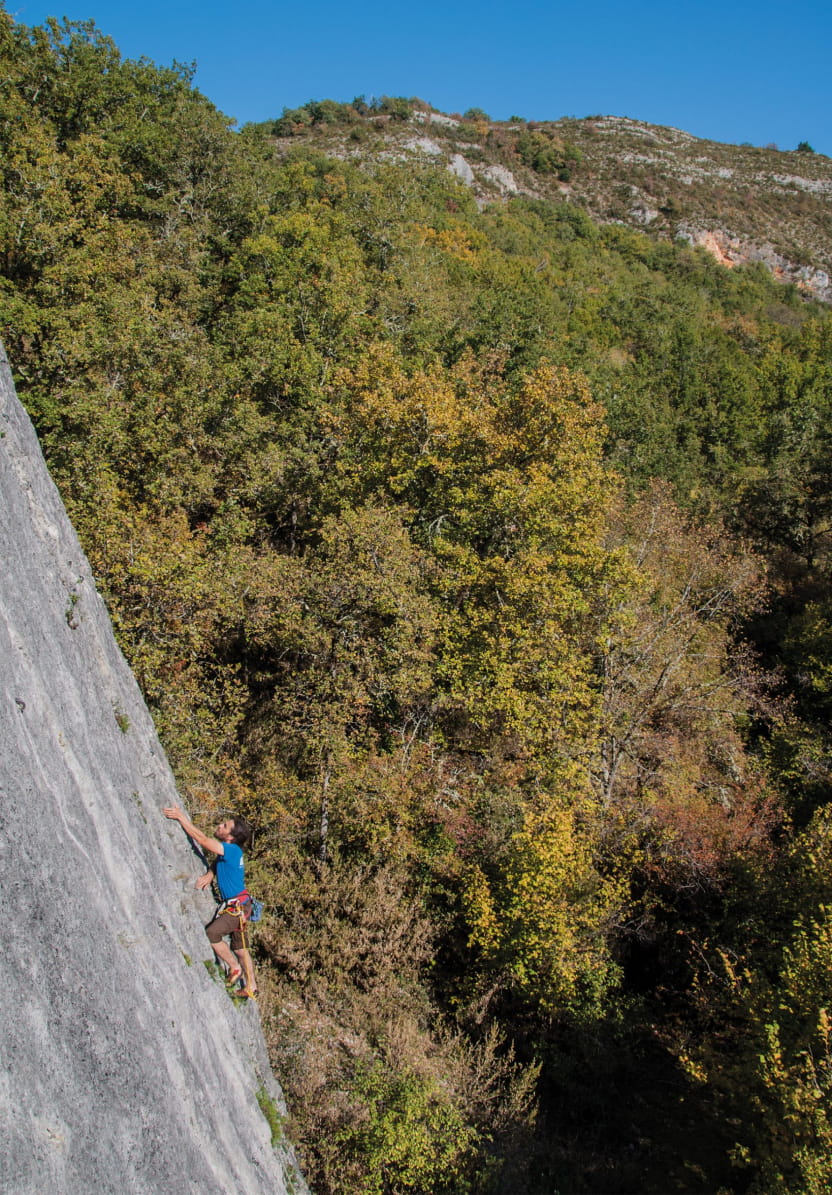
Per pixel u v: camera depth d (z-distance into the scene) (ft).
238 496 80.48
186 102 154.92
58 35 140.26
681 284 361.71
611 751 73.97
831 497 121.70
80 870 19.17
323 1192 37.52
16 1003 14.97
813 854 57.52
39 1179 13.94
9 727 17.66
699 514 129.70
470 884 59.41
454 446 81.10
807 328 261.44
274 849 54.49
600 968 59.26
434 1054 48.67
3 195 87.04
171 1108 20.30
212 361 90.63
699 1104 54.03
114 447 66.59
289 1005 45.83
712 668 90.84
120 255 98.43
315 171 255.91
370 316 118.93
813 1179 37.29
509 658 69.56
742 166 569.23
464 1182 40.34
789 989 46.85
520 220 371.97
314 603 61.82
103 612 28.58
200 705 58.49
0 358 24.62
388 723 69.41
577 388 86.89
